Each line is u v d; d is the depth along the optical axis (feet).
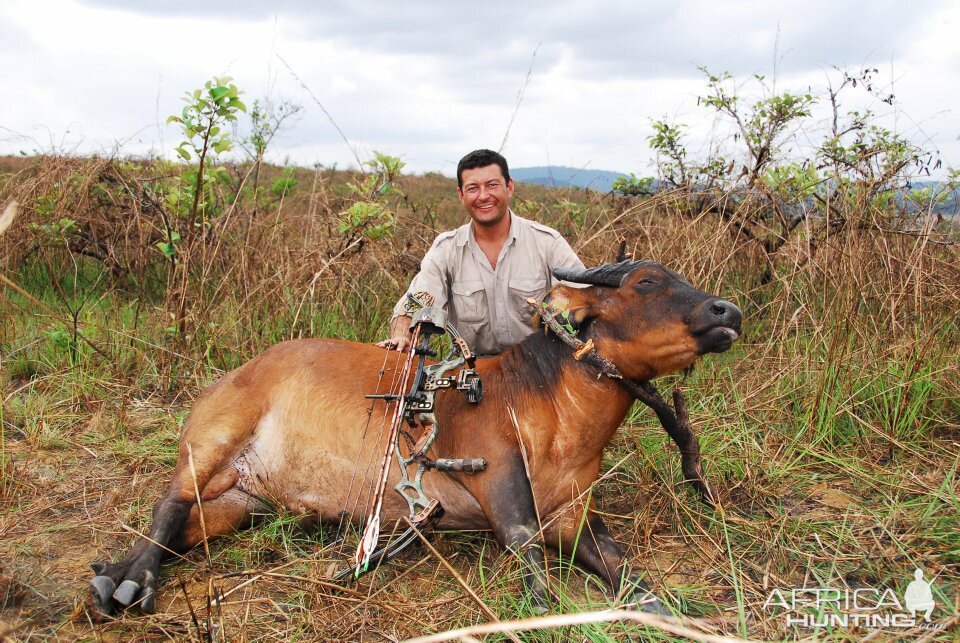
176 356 20.52
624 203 27.14
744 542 13.03
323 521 13.41
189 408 18.76
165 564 12.21
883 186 20.47
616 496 14.83
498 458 12.24
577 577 12.20
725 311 11.75
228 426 13.02
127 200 28.48
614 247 23.44
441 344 20.49
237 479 13.39
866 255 19.25
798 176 21.71
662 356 12.28
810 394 17.43
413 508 12.13
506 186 16.31
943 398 17.16
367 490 12.88
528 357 12.97
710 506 14.11
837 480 15.29
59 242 26.43
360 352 13.97
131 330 21.84
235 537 13.07
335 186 35.78
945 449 15.85
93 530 13.12
